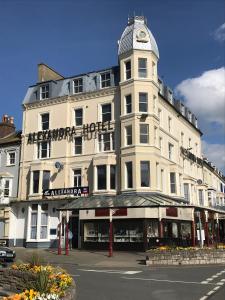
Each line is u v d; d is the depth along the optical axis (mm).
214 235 34375
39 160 35281
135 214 27375
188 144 42844
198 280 14062
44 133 35656
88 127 33812
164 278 14758
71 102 35438
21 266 11688
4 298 7949
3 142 38188
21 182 35719
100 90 33875
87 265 20391
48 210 33281
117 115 32719
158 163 31703
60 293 8750
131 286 12891
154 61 33312
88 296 11047
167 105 36906
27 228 33594
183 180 38875
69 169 33969
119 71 33719
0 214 35281
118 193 31016
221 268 18000
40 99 36938
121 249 28672
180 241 31109
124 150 31172
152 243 28109
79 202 29781
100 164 31781
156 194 30062
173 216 28156
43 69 38531
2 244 32594
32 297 7887
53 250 29266
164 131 35312
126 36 33219
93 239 30016
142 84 31781
